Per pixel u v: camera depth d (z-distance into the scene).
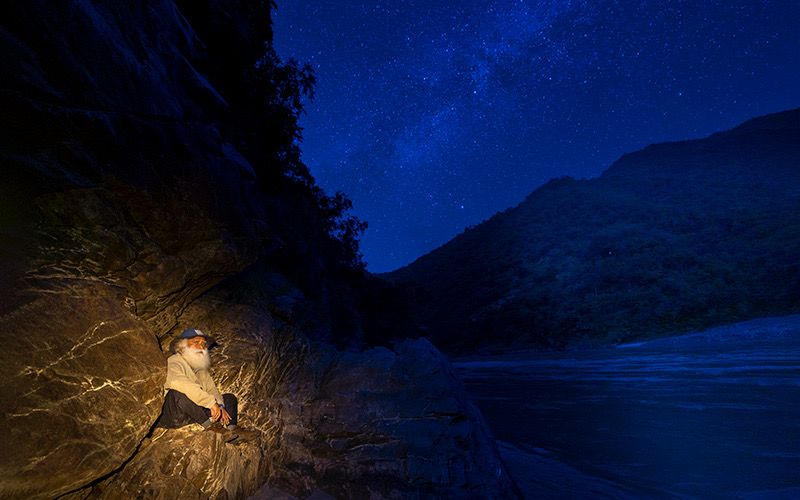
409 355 5.31
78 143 2.47
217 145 3.94
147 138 3.05
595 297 104.00
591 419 11.35
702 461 6.81
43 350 2.14
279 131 10.83
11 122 2.16
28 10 2.14
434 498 4.05
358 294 28.55
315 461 4.34
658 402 13.30
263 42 10.02
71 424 2.14
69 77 2.39
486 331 115.19
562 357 60.72
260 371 4.63
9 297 2.12
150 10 3.27
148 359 2.85
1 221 2.26
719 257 98.38
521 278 145.88
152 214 3.19
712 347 45.47
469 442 4.65
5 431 1.83
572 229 165.88
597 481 5.96
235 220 4.12
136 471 2.76
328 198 23.23
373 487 4.04
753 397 12.80
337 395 4.91
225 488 3.23
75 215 2.65
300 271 13.19
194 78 3.83
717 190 157.75
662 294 90.75
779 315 69.69
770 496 5.17
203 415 3.02
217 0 7.06
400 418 4.71
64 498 2.29
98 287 2.73
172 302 3.91
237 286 5.71
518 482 5.95
